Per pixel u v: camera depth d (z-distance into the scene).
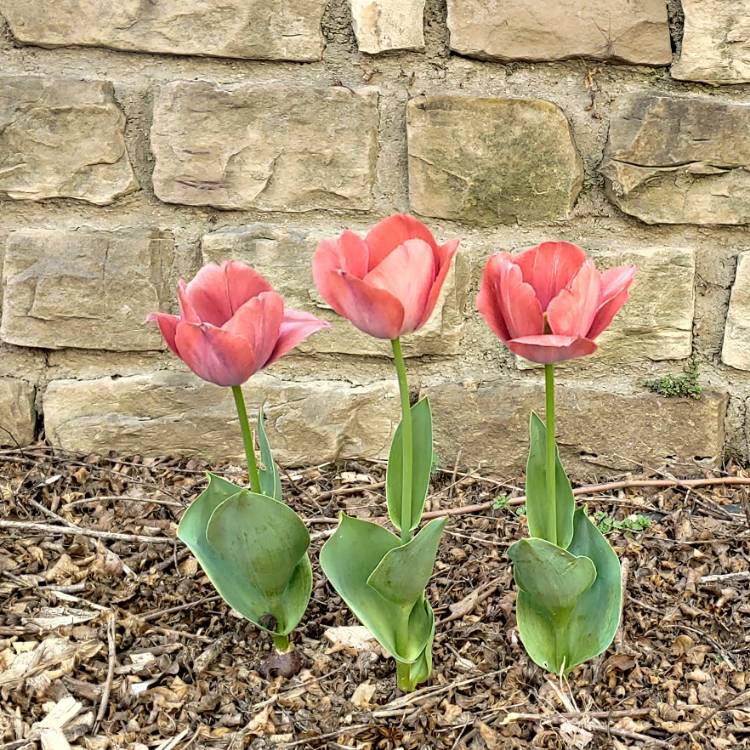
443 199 1.37
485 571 1.25
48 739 1.08
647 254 1.37
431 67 1.35
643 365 1.39
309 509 1.35
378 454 1.42
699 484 1.36
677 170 1.35
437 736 1.08
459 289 1.39
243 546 1.07
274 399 1.41
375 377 1.41
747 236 1.37
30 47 1.38
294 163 1.37
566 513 1.07
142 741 1.08
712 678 1.13
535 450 1.07
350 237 0.99
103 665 1.14
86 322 1.41
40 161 1.38
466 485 1.39
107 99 1.37
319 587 1.23
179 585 1.23
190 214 1.39
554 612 1.07
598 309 0.99
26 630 1.17
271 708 1.11
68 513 1.33
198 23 1.35
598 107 1.35
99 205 1.39
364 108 1.36
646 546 1.28
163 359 1.42
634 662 1.14
